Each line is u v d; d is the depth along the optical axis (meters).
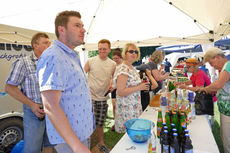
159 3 3.43
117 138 3.02
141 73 2.47
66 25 1.00
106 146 2.70
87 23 4.09
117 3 3.58
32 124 1.76
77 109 1.00
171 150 0.98
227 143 1.81
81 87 1.04
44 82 0.81
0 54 2.46
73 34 1.01
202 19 3.24
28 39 2.93
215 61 1.89
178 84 2.43
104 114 2.55
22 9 2.65
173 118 1.26
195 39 3.92
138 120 1.34
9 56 2.58
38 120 1.78
